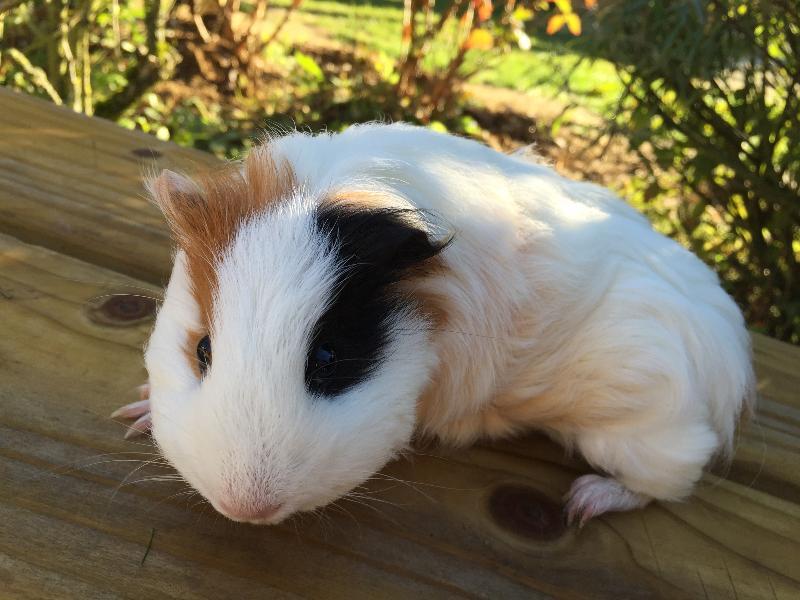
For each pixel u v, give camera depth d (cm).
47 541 16
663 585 17
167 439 17
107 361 21
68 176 29
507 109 102
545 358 21
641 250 23
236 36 101
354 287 17
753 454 22
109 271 25
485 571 17
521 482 20
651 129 54
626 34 49
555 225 22
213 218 18
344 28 123
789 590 17
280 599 16
